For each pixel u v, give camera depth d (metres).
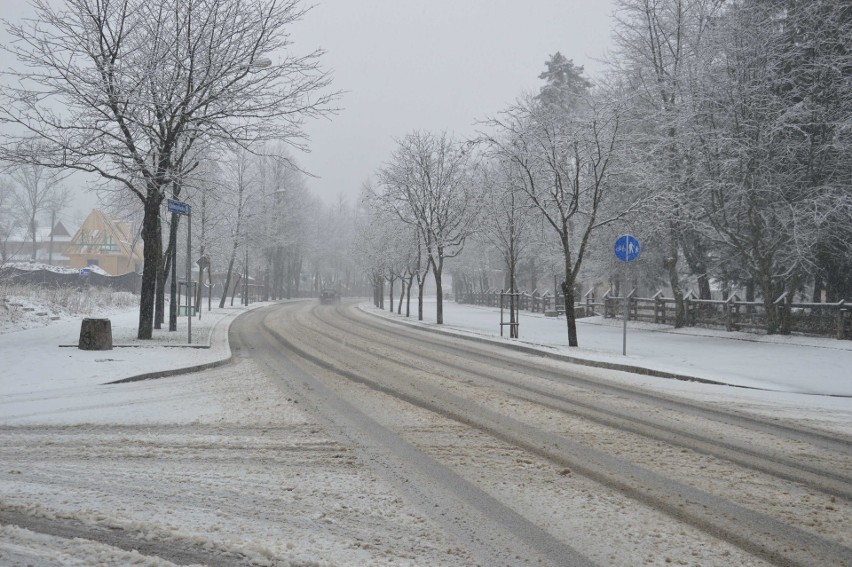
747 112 21.22
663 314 27.77
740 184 20.62
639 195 25.12
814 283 25.72
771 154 21.33
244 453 6.57
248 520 4.61
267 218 52.66
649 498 5.33
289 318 34.62
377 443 7.11
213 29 16.78
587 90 43.06
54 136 16.39
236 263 55.31
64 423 7.88
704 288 30.86
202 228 39.97
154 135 17.53
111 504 4.88
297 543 4.20
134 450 6.63
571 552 4.20
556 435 7.64
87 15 16.38
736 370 14.05
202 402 9.48
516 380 12.34
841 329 18.77
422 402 9.72
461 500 5.20
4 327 19.27
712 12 25.25
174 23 17.23
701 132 21.70
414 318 38.34
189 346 16.83
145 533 4.30
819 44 21.48
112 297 35.03
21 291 26.41
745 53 21.30
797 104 19.84
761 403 10.18
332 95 18.00
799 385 12.12
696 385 12.18
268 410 8.91
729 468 6.29
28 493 5.11
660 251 30.20
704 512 5.00
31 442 6.91
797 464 6.48
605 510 5.01
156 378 12.02
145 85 16.41
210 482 5.54
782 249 21.50
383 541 4.30
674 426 8.29
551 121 21.11
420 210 33.59
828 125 20.39
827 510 5.09
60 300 27.09
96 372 11.96
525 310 48.84
